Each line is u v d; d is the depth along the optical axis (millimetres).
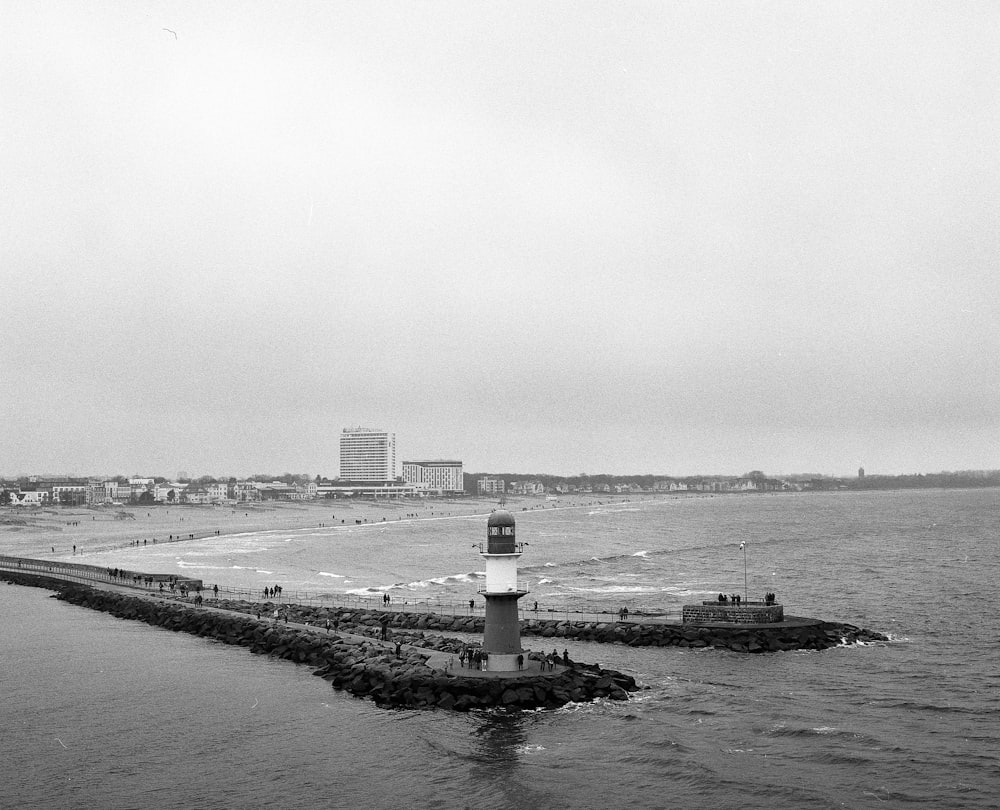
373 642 68125
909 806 38750
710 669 63750
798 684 59219
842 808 38594
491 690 53312
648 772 42781
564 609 87000
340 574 140875
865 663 66062
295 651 69500
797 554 166125
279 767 44406
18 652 73500
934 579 124250
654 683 59125
